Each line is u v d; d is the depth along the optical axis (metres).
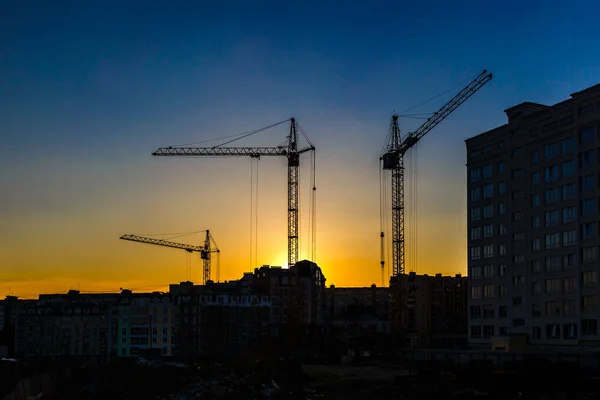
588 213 189.38
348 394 160.38
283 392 155.50
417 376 177.25
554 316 198.25
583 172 191.38
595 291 185.12
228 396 145.50
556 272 198.50
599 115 187.12
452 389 154.50
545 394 140.00
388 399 151.62
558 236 199.00
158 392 163.38
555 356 173.50
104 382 174.00
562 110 199.88
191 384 165.50
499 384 153.25
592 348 180.75
